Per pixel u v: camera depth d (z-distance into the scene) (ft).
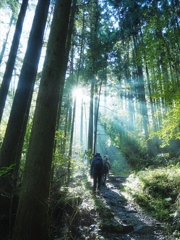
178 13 23.24
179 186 21.53
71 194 20.06
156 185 24.85
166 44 18.57
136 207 23.26
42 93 14.06
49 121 13.66
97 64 45.29
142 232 16.21
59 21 15.11
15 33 28.78
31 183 12.84
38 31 21.13
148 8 28.50
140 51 19.93
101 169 28.35
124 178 43.78
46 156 13.28
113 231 16.10
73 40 37.47
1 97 28.84
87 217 17.65
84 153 31.09
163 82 19.31
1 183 17.22
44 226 13.04
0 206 16.60
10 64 29.17
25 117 20.20
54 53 14.58
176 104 18.58
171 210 18.90
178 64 18.80
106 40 45.21
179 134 21.08
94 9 41.73
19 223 12.62
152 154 46.68
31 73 20.38
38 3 21.79
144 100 52.21
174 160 34.73
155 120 44.39
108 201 24.75
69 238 14.37
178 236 14.96
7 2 36.19
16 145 18.98
